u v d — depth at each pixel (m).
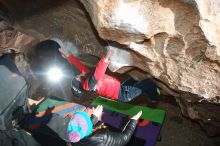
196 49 2.81
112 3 2.60
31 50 4.61
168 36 2.81
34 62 4.70
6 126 4.01
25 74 4.72
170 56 3.03
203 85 3.14
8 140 3.76
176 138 4.57
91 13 2.91
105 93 3.64
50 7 3.47
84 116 3.23
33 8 3.62
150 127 4.39
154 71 3.38
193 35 2.70
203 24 2.56
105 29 2.87
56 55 4.41
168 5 2.57
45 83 5.14
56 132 4.27
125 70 3.75
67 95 5.12
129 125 3.61
